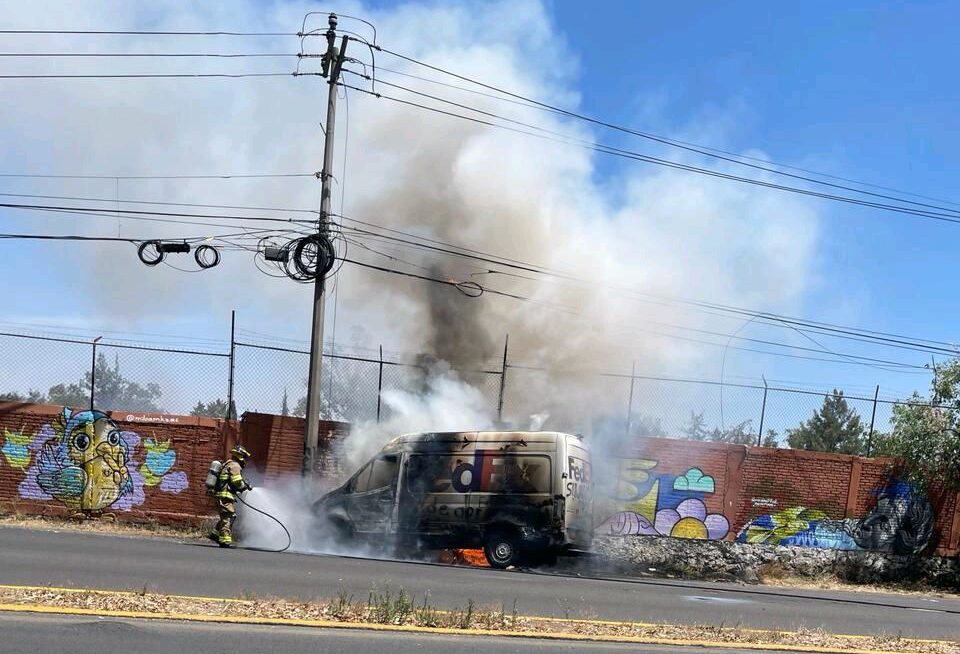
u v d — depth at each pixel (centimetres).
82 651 656
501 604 1011
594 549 1756
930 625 1160
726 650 830
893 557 1994
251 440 1881
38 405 1830
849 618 1158
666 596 1255
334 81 1872
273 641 724
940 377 2017
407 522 1605
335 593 984
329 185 1845
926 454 1986
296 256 1809
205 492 1842
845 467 2070
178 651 675
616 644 820
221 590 950
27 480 1817
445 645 758
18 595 812
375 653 710
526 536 1538
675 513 2000
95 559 1124
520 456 1579
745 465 2031
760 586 1656
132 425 1852
